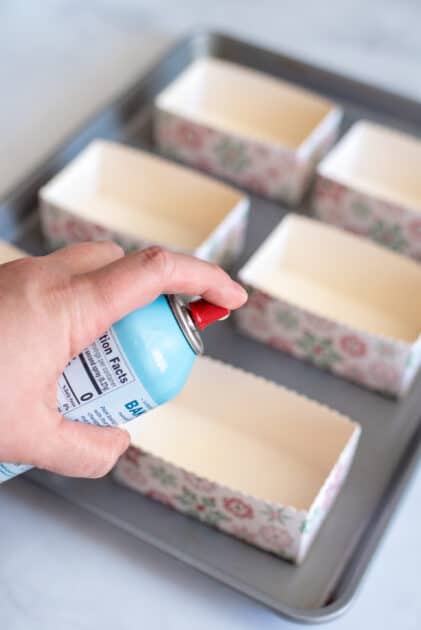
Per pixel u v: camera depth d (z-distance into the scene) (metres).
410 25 1.38
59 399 0.68
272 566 0.80
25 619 0.78
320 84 1.23
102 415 0.69
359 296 0.99
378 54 1.32
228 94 1.17
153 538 0.78
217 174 1.12
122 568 0.81
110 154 1.05
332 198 1.05
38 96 1.22
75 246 0.71
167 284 0.67
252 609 0.79
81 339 0.65
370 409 0.93
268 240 0.97
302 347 0.94
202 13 1.37
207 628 0.78
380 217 1.04
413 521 0.86
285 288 0.99
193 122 1.09
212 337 0.97
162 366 0.67
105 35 1.32
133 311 0.67
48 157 1.09
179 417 0.87
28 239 1.05
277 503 0.75
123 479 0.83
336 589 0.79
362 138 1.10
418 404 0.93
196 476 0.77
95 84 1.25
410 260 0.96
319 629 0.78
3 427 0.65
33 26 1.32
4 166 1.13
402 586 0.81
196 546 0.81
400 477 0.84
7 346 0.64
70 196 1.05
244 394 0.85
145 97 1.20
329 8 1.40
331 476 0.78
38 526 0.83
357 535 0.83
